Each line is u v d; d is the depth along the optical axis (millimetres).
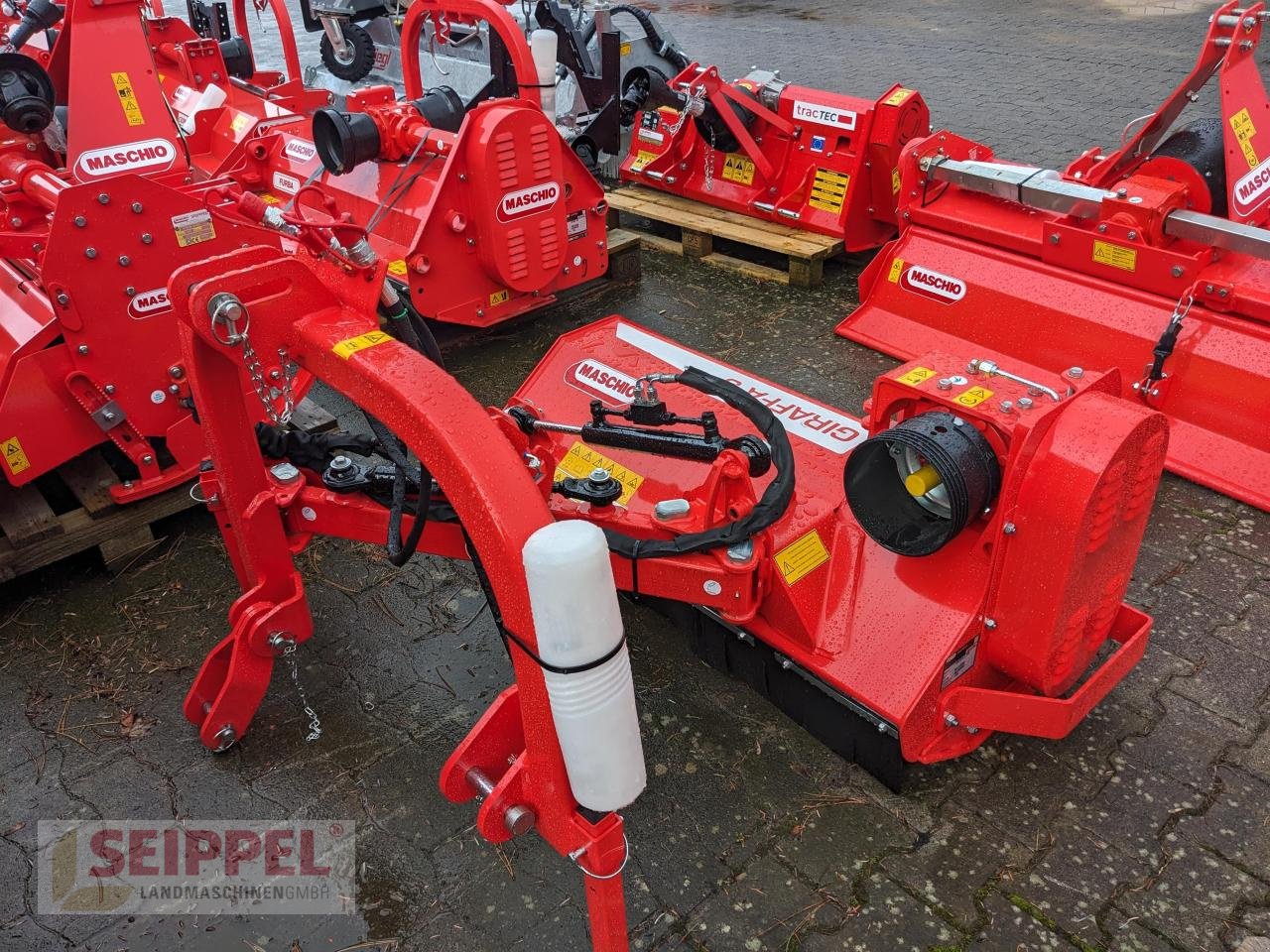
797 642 2410
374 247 4602
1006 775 2426
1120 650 2277
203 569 3334
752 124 5309
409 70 5180
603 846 1628
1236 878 2166
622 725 1469
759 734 2568
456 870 2268
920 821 2318
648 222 6172
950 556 2277
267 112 5691
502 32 4340
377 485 2340
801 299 4988
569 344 3350
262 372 2021
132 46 3514
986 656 2285
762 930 2094
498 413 2141
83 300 3008
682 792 2414
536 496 1571
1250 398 3398
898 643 2273
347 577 3250
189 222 3127
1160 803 2340
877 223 5246
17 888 2277
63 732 2705
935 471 2182
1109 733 2531
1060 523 1957
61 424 3135
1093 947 2037
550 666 1410
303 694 2781
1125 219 3594
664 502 2297
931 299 4305
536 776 1680
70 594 3242
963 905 2129
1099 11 10844
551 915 2154
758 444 2287
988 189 4051
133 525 3330
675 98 5461
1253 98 3564
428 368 1781
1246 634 2846
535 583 1344
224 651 2518
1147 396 3584
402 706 2736
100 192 2922
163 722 2723
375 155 4543
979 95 8000
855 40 10180
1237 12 3428
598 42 6141
